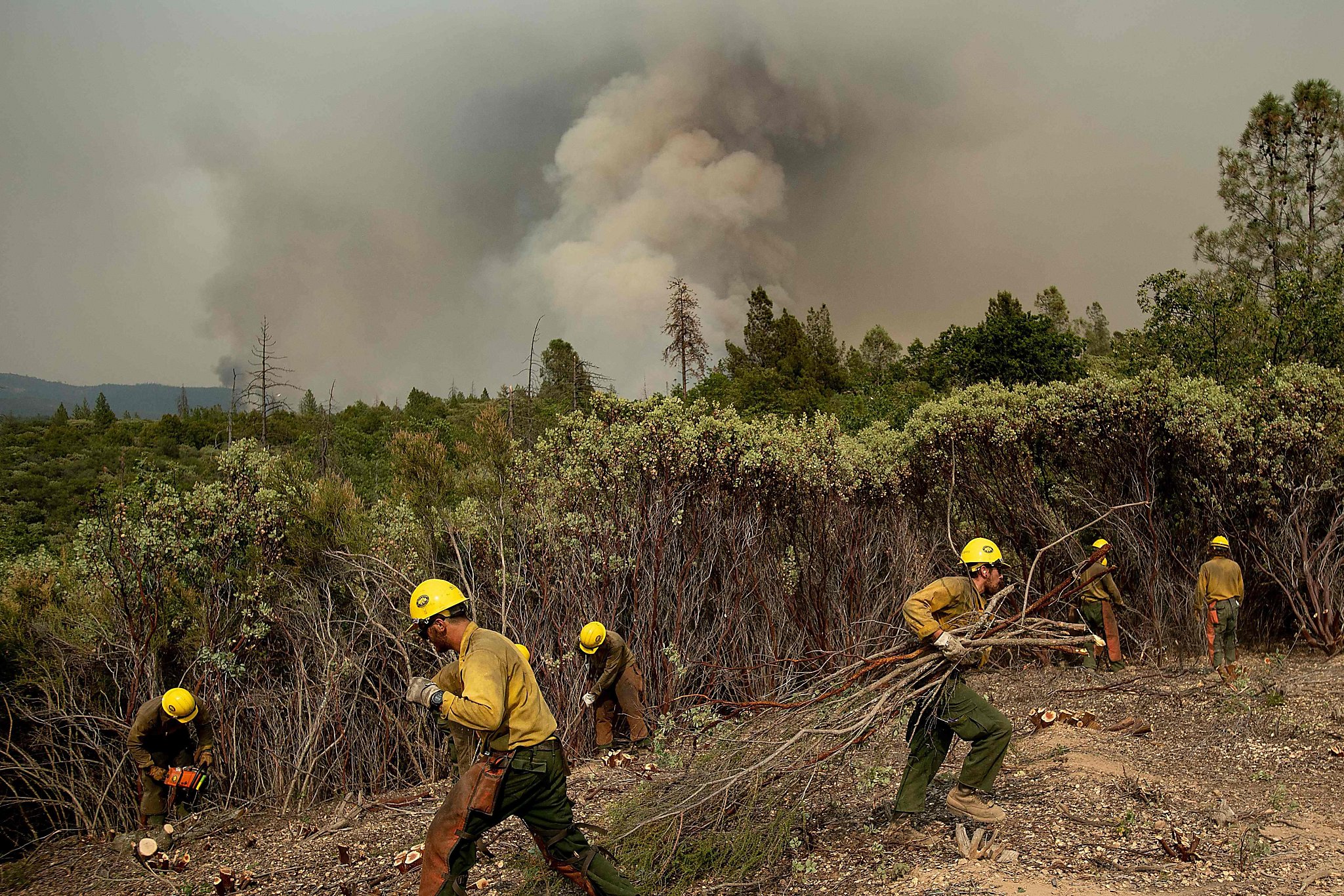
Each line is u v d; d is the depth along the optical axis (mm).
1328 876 3602
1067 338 32031
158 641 6805
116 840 5988
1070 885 3699
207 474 7535
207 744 6488
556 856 3826
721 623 8242
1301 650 9586
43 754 6645
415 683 3631
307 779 6727
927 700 4281
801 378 47750
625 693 7391
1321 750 5680
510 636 7395
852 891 3947
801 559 9070
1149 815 4551
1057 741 6160
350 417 43531
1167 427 9750
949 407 10617
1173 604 9719
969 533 10664
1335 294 14656
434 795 6598
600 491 8180
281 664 7484
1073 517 10477
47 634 6754
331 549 7715
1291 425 9508
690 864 4340
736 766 4590
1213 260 23297
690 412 8617
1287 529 9617
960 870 3961
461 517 7969
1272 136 23281
